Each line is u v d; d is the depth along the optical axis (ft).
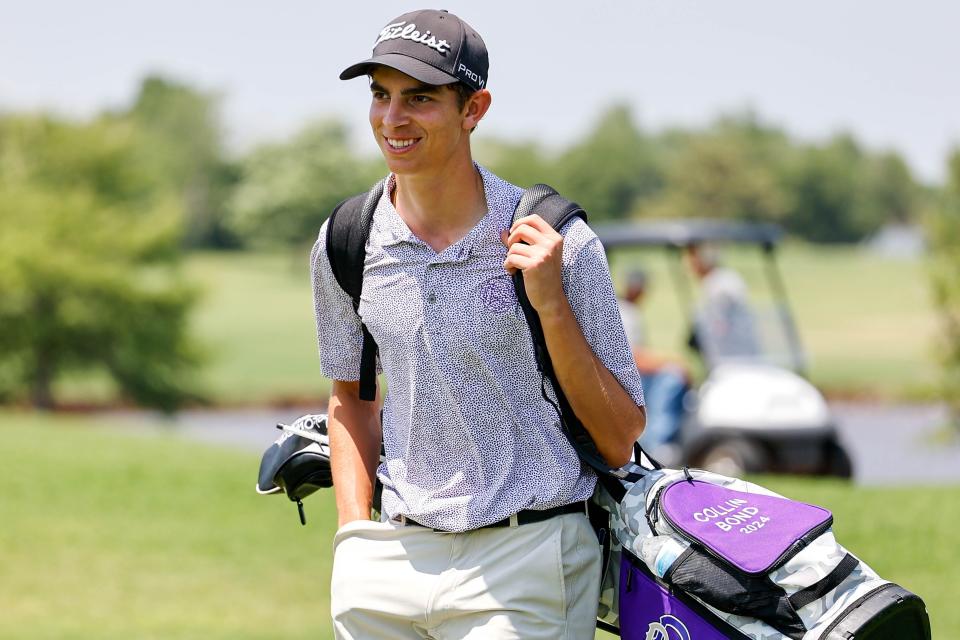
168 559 84.79
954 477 211.82
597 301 25.48
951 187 208.85
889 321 579.89
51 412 419.13
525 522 25.86
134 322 411.54
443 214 26.00
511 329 25.38
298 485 30.73
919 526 78.23
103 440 149.28
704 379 117.29
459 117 25.59
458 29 25.45
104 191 495.00
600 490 26.99
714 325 120.47
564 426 25.57
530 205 25.62
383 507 27.30
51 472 119.96
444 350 25.59
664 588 25.32
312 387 455.22
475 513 25.73
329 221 26.96
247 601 73.26
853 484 110.42
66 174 489.67
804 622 23.84
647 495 25.76
